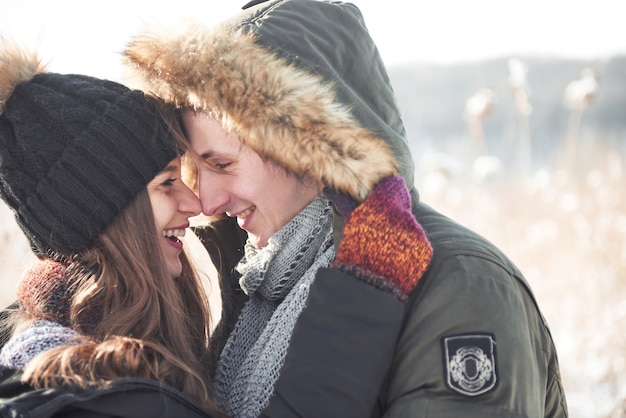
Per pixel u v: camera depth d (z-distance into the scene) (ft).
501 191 17.31
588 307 12.64
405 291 4.82
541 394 5.03
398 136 5.41
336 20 5.41
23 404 4.34
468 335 4.68
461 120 38.34
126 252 5.39
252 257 5.83
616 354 11.03
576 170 18.08
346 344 4.72
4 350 5.24
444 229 5.20
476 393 4.58
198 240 6.61
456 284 4.79
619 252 13.11
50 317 5.32
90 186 5.28
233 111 5.06
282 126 4.97
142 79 5.49
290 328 5.31
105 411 4.62
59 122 5.26
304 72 5.01
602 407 10.07
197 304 6.18
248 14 5.37
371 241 4.86
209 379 5.57
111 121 5.31
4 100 5.37
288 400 4.69
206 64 5.09
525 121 16.15
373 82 5.48
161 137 5.45
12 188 5.39
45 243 5.43
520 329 4.78
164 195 5.60
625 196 15.28
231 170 5.47
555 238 14.47
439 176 15.69
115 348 4.93
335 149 4.92
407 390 4.78
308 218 5.54
